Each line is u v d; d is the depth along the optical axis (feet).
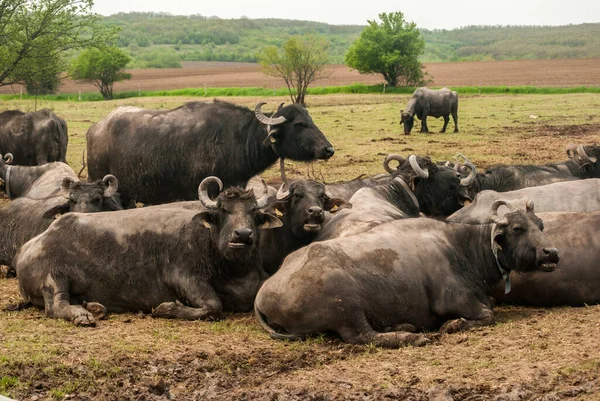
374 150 124.26
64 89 415.85
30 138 103.50
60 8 148.56
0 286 54.54
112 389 36.17
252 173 67.00
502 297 48.08
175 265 46.85
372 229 44.50
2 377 36.70
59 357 38.91
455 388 34.73
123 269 47.47
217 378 37.24
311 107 231.50
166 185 68.03
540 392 34.27
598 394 33.55
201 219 45.32
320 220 48.55
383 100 263.90
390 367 37.47
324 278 40.47
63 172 74.49
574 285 46.75
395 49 342.23
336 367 37.96
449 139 140.56
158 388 36.58
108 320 46.26
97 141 71.15
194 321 45.68
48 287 47.26
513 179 68.64
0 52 147.43
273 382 36.63
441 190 57.93
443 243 44.62
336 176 98.73
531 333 41.39
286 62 272.92
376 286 41.29
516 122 171.42
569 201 57.57
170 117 67.92
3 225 58.54
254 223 45.70
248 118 66.33
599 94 267.80
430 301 43.11
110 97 341.21
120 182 69.77
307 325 40.73
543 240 42.11
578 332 41.04
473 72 458.09
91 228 48.32
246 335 42.83
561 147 123.24
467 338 41.11
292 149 65.41
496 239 43.19
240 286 47.16
